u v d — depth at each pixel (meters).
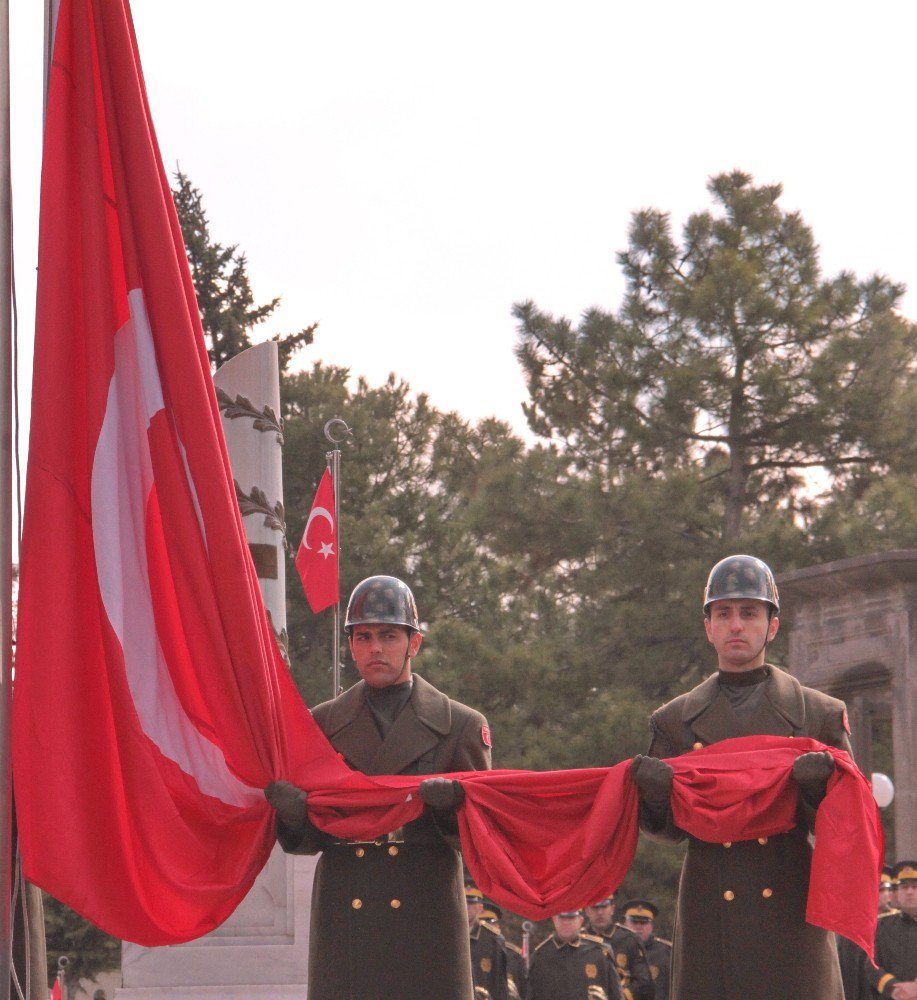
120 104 6.49
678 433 34.25
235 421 12.10
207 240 44.22
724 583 6.76
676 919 6.76
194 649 6.45
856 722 25.05
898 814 23.39
